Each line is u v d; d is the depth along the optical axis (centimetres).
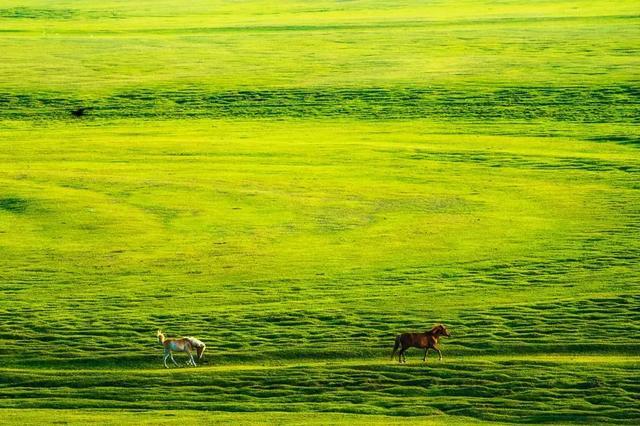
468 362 3441
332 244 5141
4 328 3884
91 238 5328
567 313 3941
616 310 3953
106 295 4322
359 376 3344
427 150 7462
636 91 8888
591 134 7806
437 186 6469
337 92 9319
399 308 4053
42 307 4150
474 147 7519
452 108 8719
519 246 5000
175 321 3956
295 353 3619
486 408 3075
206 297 4272
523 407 3081
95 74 10281
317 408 3109
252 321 3938
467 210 5831
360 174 6819
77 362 3569
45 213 5844
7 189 6419
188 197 6222
